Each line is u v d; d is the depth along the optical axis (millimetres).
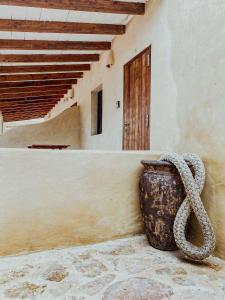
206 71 2344
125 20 4207
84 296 1578
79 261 2061
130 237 2584
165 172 2271
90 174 2410
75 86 8469
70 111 8156
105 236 2479
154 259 2117
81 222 2377
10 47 4430
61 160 2295
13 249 2145
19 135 8023
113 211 2508
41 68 6090
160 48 3215
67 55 5570
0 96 8172
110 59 4992
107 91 5371
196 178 2250
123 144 4500
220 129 2176
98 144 6016
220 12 2178
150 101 3480
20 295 1587
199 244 2396
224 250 2127
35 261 2057
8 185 2121
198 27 2459
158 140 3230
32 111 12453
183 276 1838
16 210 2148
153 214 2299
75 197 2350
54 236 2279
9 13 3594
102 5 3385
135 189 2607
